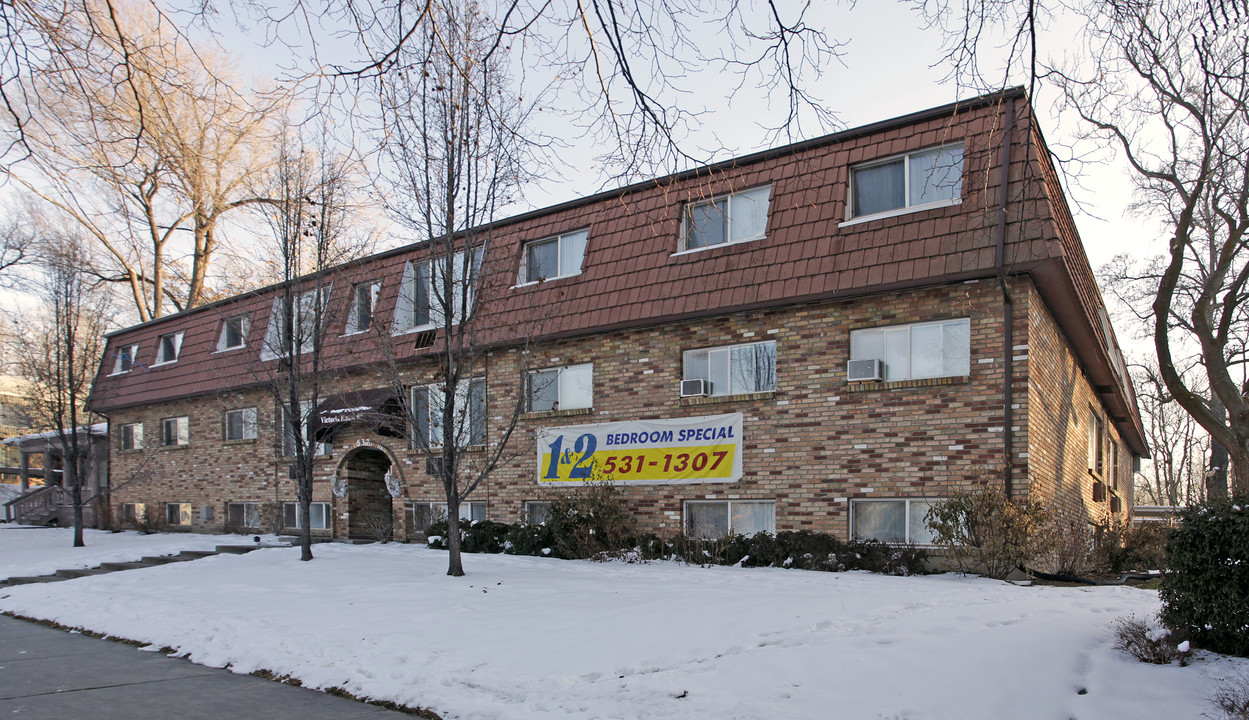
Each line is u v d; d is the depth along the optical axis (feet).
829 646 23.31
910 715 17.88
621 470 53.42
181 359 85.71
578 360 56.44
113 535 84.74
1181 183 55.52
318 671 24.13
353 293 58.44
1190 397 57.57
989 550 38.73
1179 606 22.61
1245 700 17.33
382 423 56.90
